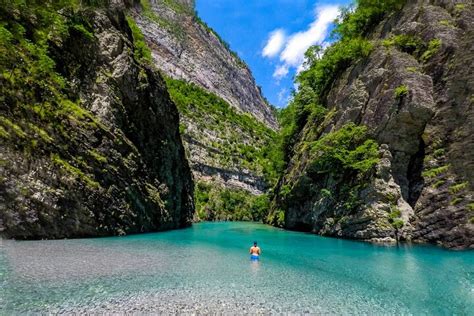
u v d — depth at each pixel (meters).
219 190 120.19
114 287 17.42
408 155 42.22
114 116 44.28
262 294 17.67
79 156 37.59
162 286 18.08
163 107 57.56
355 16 61.97
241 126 167.25
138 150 48.94
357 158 44.47
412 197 40.97
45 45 39.19
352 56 56.16
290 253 31.61
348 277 22.31
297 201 57.88
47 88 36.94
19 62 34.97
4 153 31.22
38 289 16.52
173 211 59.25
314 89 72.00
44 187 33.06
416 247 35.69
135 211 44.16
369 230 40.44
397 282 21.19
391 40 50.12
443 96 40.88
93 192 37.28
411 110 40.88
